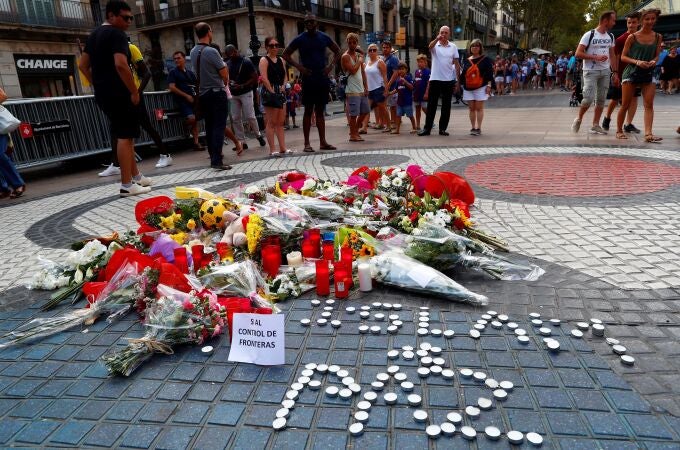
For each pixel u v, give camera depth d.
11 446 1.95
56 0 26.84
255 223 3.52
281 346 2.37
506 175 6.30
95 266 3.39
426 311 2.85
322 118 9.18
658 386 2.12
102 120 9.90
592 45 8.89
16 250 4.55
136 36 41.34
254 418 2.03
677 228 4.05
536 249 3.75
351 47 9.80
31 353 2.62
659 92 21.91
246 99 10.24
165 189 6.82
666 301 2.84
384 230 3.72
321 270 3.09
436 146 9.05
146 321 2.65
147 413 2.09
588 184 5.63
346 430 1.94
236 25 36.91
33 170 10.55
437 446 1.83
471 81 10.04
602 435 1.85
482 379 2.18
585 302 2.87
